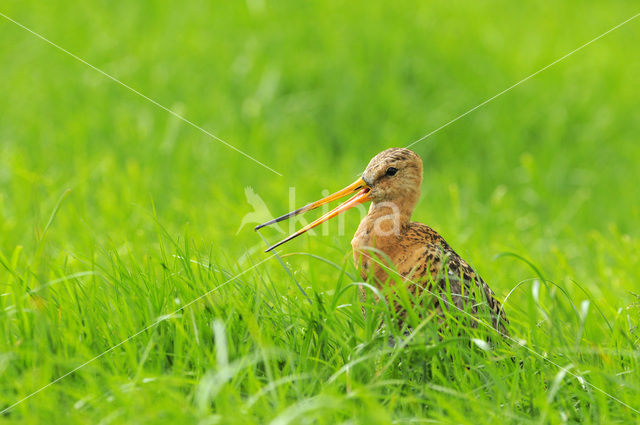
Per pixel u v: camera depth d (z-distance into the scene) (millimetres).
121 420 8133
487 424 8383
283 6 27219
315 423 8477
